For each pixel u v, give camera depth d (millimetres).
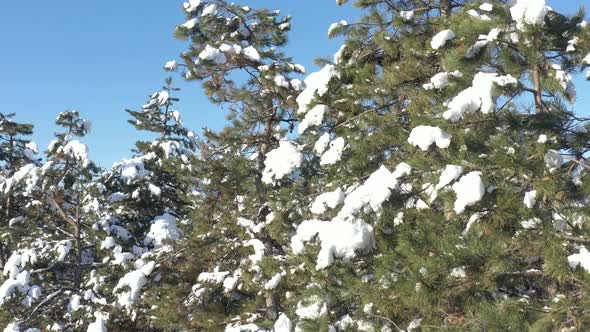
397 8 10570
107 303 15289
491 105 5938
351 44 10609
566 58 6707
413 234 6523
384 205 6719
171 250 13375
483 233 6172
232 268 13023
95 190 17406
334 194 7984
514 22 6586
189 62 12844
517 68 6371
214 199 12875
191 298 12773
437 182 6504
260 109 12859
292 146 10703
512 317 5477
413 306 6391
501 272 6098
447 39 7305
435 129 6289
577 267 5195
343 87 9727
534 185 5836
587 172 6113
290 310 10391
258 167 13070
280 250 13125
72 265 17844
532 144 6203
